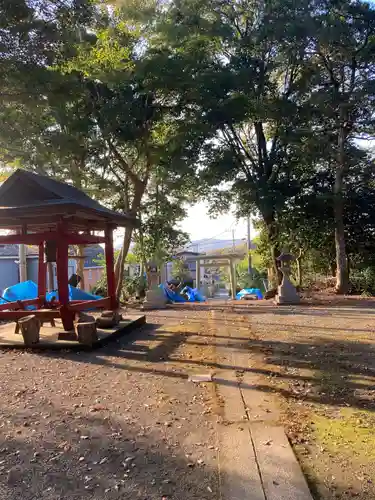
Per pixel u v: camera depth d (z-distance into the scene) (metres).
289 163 17.78
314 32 14.62
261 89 16.14
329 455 3.32
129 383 5.34
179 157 14.99
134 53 14.30
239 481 2.93
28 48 6.71
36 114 9.16
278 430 3.77
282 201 16.47
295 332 8.77
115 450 3.47
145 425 3.98
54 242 8.91
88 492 2.87
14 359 6.70
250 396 4.75
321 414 4.17
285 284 15.00
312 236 19.23
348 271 19.83
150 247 19.69
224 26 15.23
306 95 16.72
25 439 3.71
